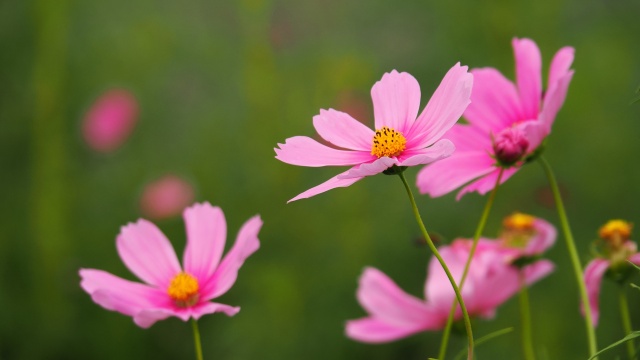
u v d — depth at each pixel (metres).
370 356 2.18
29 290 2.38
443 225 2.27
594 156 2.22
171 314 0.90
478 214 2.20
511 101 0.97
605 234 0.97
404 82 0.91
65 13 2.38
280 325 2.17
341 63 2.35
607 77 2.31
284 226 2.33
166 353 2.33
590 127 2.23
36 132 2.27
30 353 2.30
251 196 2.39
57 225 2.29
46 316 2.31
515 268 1.02
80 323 2.34
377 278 1.06
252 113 2.34
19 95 2.43
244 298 2.31
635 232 2.09
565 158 2.21
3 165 2.48
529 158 0.94
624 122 2.27
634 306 1.96
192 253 0.94
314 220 2.33
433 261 1.04
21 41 2.41
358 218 2.30
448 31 2.21
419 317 1.05
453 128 0.96
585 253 2.13
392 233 2.30
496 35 2.13
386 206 2.36
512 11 2.12
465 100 0.88
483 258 1.03
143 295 0.93
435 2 2.23
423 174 0.96
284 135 2.36
